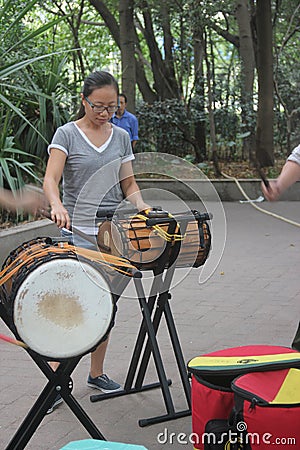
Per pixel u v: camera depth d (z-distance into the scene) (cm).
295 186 1150
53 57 874
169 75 1507
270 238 851
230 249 785
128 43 1304
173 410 370
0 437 350
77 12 1708
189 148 1420
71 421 370
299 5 1425
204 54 1328
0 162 666
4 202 331
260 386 277
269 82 1255
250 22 1421
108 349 471
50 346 288
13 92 796
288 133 1391
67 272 285
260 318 537
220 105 1400
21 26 870
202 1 1288
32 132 800
